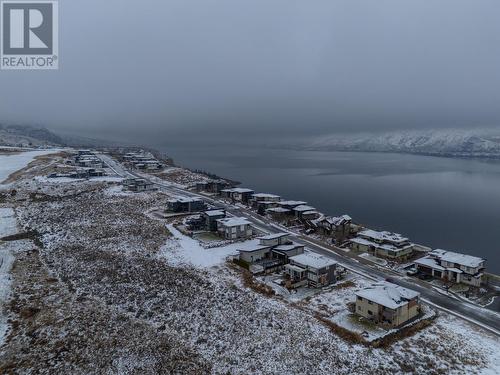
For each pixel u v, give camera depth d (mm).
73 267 43406
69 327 31953
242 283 41844
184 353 29641
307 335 32375
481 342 32750
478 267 46188
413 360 29844
